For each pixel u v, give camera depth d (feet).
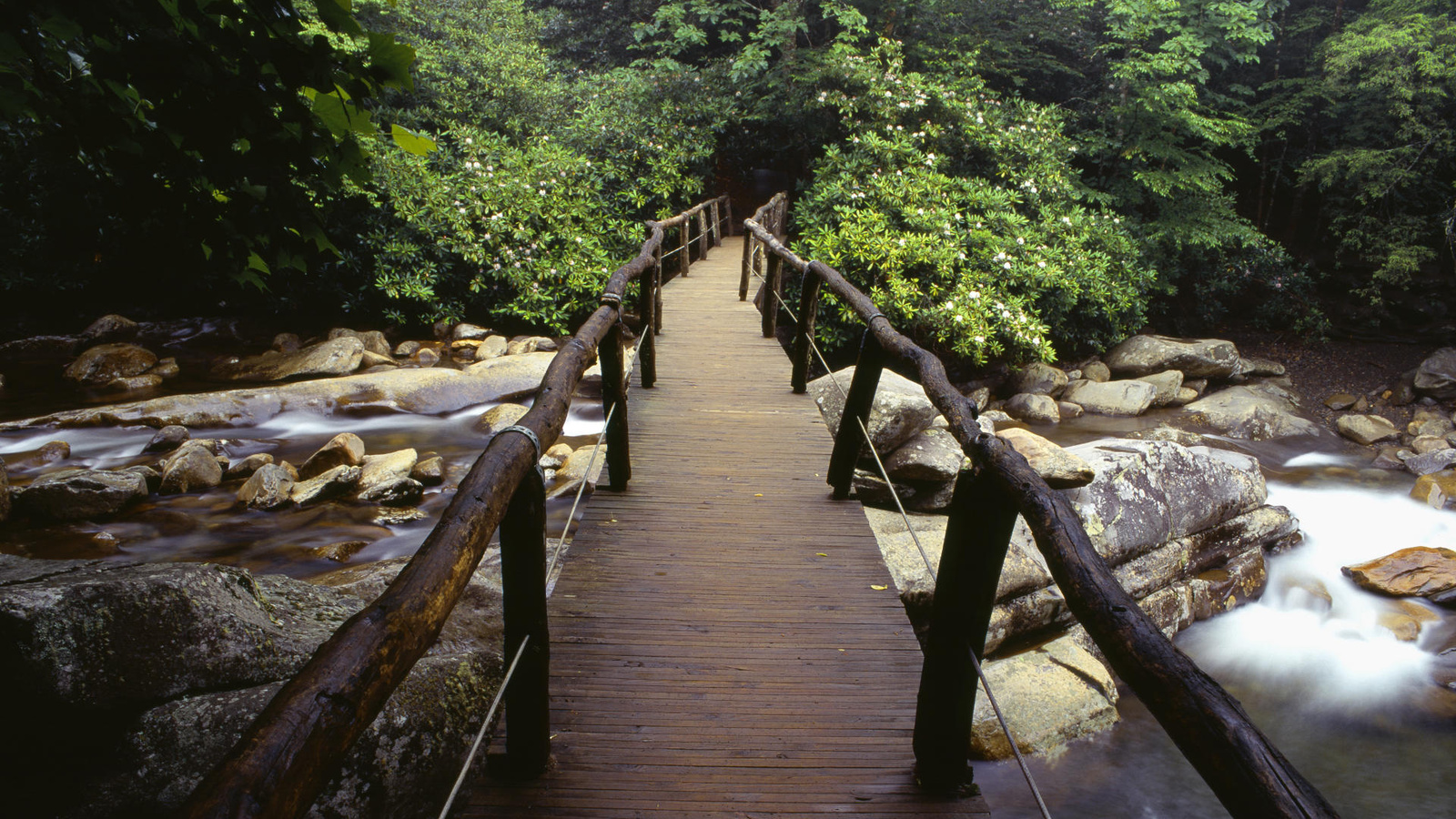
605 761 7.28
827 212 38.70
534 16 62.95
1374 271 42.91
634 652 8.95
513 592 6.55
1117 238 39.11
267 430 25.22
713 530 12.06
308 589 11.14
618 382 12.96
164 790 7.57
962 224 37.01
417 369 29.14
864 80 42.32
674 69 46.88
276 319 39.06
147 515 18.33
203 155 6.80
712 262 41.75
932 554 14.65
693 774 7.14
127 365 30.68
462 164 39.32
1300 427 33.35
